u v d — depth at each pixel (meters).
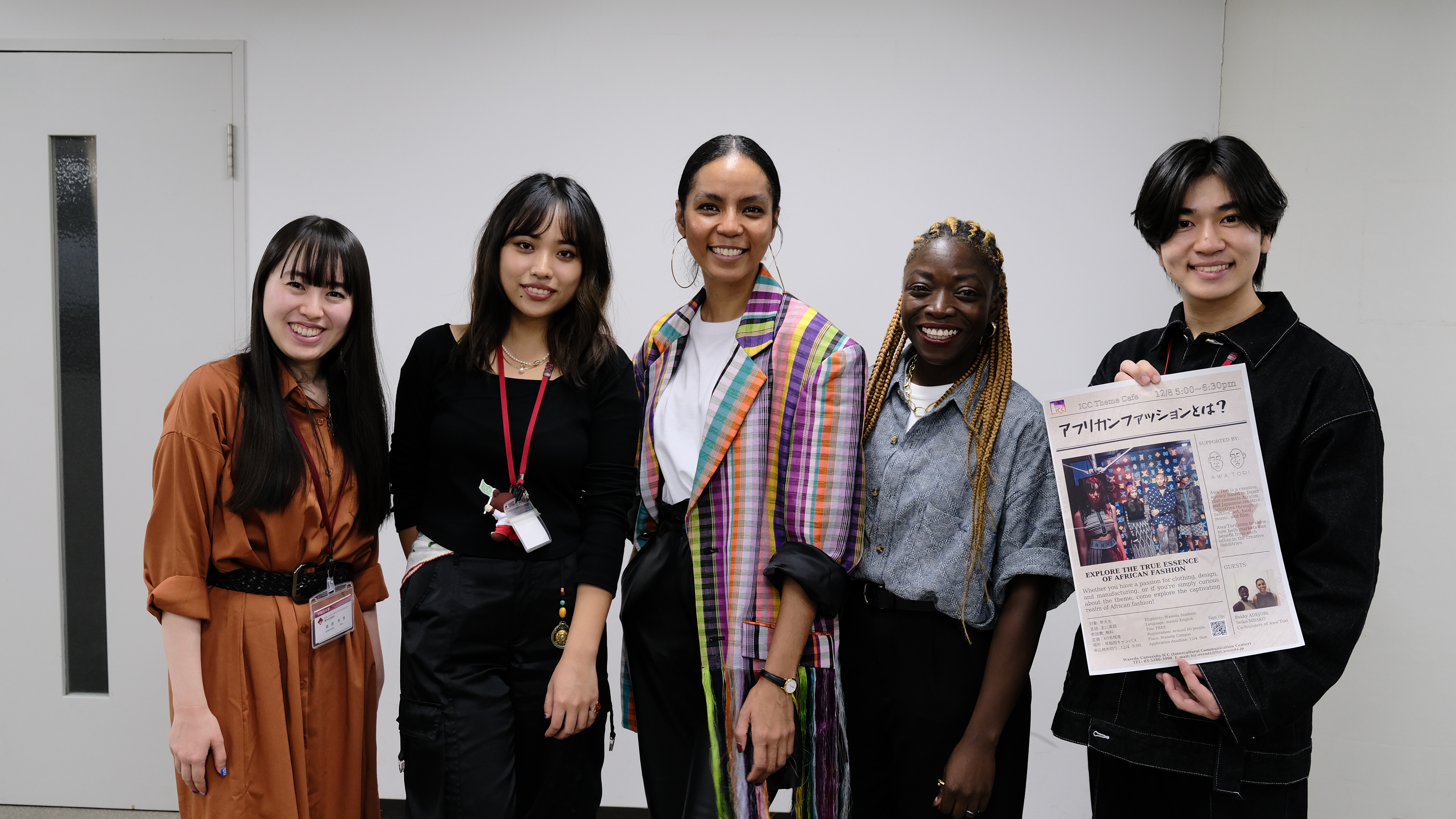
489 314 1.55
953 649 1.46
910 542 1.47
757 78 2.44
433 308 2.51
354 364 1.54
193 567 1.40
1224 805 1.32
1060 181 2.43
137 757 2.54
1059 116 2.42
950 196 2.45
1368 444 1.26
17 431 2.51
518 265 1.49
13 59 2.47
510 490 1.51
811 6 2.42
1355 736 2.06
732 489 1.50
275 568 1.47
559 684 1.45
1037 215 2.44
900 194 2.45
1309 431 1.28
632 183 2.47
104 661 2.54
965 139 2.43
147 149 2.48
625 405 1.58
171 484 1.38
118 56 2.46
